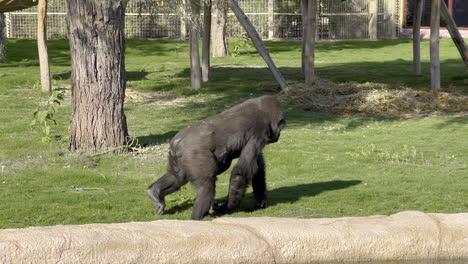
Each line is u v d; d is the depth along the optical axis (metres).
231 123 9.45
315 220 7.54
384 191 11.52
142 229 6.98
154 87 24.64
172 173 9.74
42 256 6.43
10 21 46.53
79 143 14.45
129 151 14.64
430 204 10.67
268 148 15.16
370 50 41.97
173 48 41.69
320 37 49.28
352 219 7.66
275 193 11.52
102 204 10.55
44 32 22.91
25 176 12.37
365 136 16.62
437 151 14.87
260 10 48.81
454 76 27.33
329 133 17.06
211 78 27.78
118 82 14.49
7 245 6.36
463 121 18.39
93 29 14.13
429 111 19.91
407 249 7.36
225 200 10.40
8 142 15.13
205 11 25.25
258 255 6.99
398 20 51.19
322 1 48.81
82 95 14.33
